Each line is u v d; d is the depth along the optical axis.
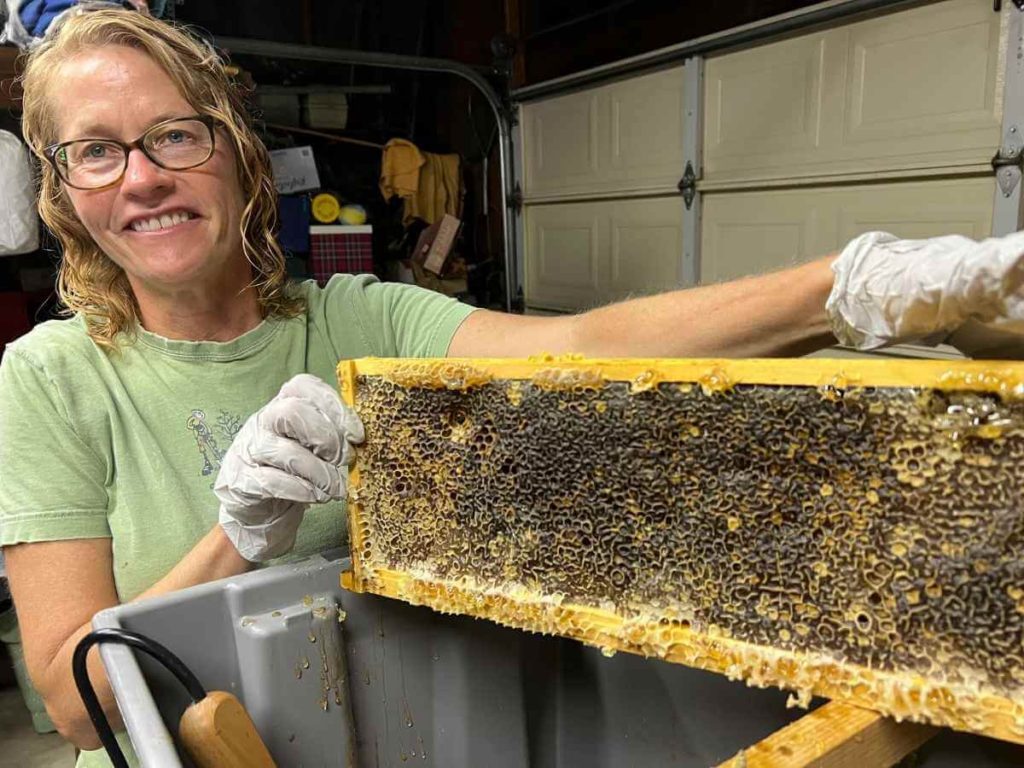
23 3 1.82
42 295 2.81
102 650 0.63
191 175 0.87
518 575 0.70
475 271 4.57
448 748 0.87
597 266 3.80
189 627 0.70
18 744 2.23
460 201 4.54
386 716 0.82
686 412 0.60
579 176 3.78
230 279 1.00
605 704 0.91
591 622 0.65
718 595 0.60
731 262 3.11
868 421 0.53
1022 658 0.49
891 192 2.50
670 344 0.83
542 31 3.84
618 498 0.64
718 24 2.97
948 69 2.29
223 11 3.79
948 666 0.52
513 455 0.68
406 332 1.15
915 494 0.52
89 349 0.93
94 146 0.85
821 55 2.62
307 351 1.09
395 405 0.74
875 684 0.53
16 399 0.86
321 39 4.08
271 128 3.91
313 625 0.74
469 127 4.57
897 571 0.53
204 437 0.96
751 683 0.58
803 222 2.81
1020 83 2.12
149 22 0.89
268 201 1.02
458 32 4.46
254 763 0.62
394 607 0.82
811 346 0.77
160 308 0.96
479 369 0.68
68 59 0.85
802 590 0.57
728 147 3.01
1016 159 2.15
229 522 0.77
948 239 0.54
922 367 0.51
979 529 0.50
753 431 0.57
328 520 0.98
